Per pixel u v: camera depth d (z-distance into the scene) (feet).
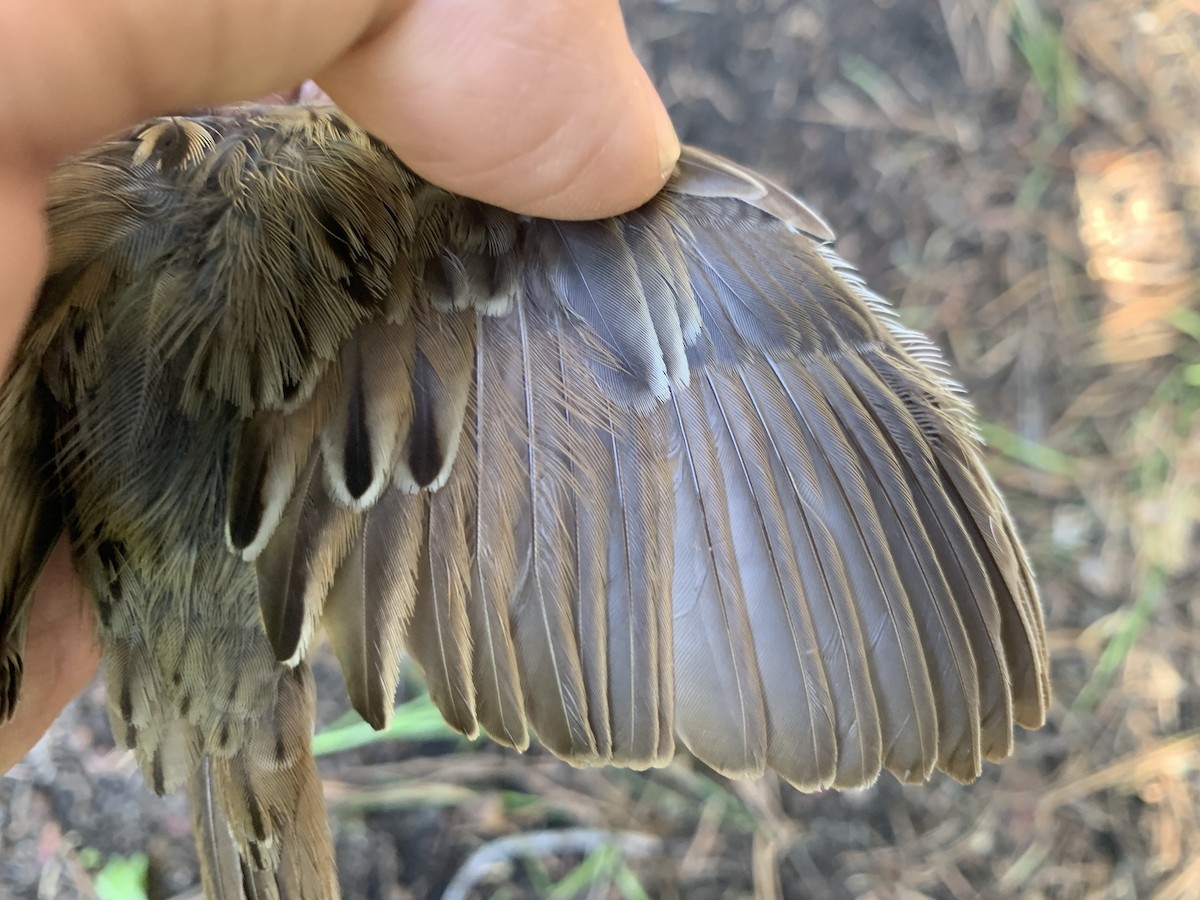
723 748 0.36
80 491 0.36
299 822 0.39
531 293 0.35
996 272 0.95
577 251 0.35
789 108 0.96
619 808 0.80
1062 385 0.93
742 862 0.80
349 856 0.77
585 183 0.35
